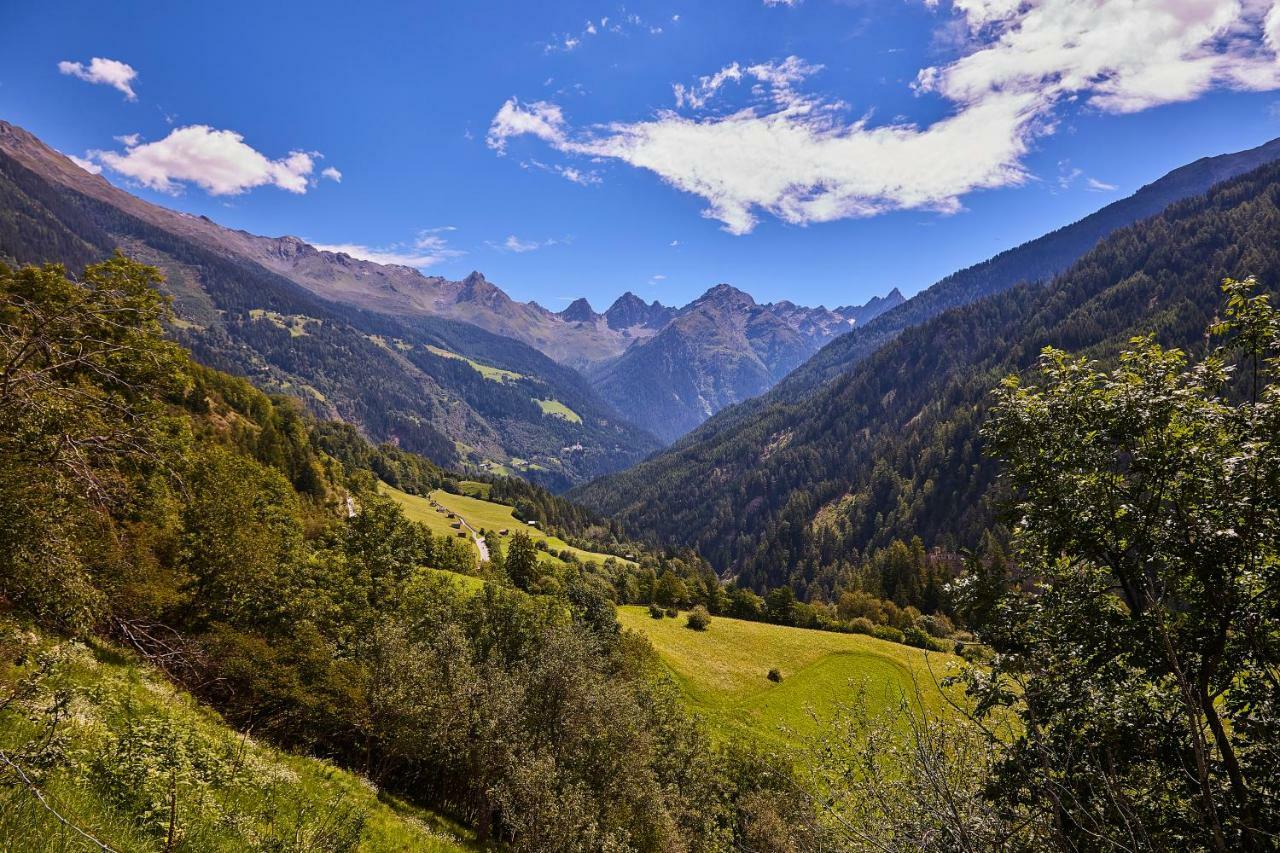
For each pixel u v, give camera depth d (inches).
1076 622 358.3
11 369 286.0
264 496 2522.1
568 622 1972.2
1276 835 225.5
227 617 1170.0
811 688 2369.6
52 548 443.5
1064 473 374.3
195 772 447.5
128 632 545.0
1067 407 375.6
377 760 1065.5
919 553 4488.2
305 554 1921.8
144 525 1007.6
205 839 349.4
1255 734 295.9
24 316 304.7
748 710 2194.9
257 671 876.6
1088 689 309.9
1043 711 316.5
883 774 309.6
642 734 1151.0
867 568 5191.9
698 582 4441.4
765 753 1130.0
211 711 770.2
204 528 1147.9
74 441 348.5
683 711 1633.9
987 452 422.6
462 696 1037.2
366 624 1589.6
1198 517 317.1
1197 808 271.0
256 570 1230.3
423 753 987.9
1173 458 334.0
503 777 975.0
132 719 479.5
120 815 321.4
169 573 1026.7
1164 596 321.7
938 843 256.7
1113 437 362.6
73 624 494.9
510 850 961.5
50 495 418.0
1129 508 331.3
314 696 908.6
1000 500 419.5
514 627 1749.5
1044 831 238.7
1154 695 322.7
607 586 3838.6
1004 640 378.0
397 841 619.5
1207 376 341.7
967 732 317.7
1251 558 304.3
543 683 1123.9
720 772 1427.2
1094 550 365.4
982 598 387.5
